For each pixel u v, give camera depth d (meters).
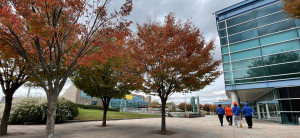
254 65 18.02
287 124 14.62
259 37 18.41
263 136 8.11
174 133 9.02
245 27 19.70
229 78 19.38
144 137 7.64
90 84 10.70
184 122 16.58
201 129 10.87
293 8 5.77
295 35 16.25
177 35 8.42
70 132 8.66
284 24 17.11
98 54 6.27
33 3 4.86
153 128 11.06
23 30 5.11
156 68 8.10
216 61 9.11
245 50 19.05
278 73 16.33
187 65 7.92
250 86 17.70
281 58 16.50
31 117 11.74
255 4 19.70
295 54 15.82
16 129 9.28
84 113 18.42
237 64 19.23
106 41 6.46
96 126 11.50
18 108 11.61
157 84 8.52
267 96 19.53
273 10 18.14
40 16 4.95
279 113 15.64
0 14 4.21
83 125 11.90
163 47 7.79
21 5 4.58
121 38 6.19
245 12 20.28
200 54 8.52
